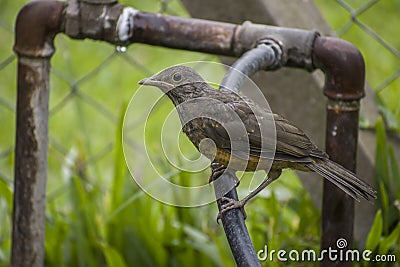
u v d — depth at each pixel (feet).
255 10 36.55
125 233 37.83
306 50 31.73
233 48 32.53
